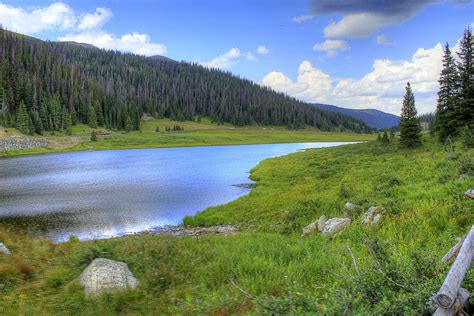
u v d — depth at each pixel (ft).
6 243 39.42
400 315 14.34
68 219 78.07
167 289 26.71
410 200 48.24
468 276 15.60
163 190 114.42
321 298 18.01
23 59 527.81
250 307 19.75
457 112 141.28
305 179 109.09
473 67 142.20
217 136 488.02
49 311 21.89
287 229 52.70
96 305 22.50
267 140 466.70
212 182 131.03
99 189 116.47
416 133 149.69
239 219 70.95
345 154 170.19
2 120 350.64
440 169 71.05
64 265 31.37
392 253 26.55
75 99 498.69
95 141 376.68
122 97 629.10
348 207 52.49
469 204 38.96
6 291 25.02
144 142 391.86
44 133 380.17
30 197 102.99
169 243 40.70
